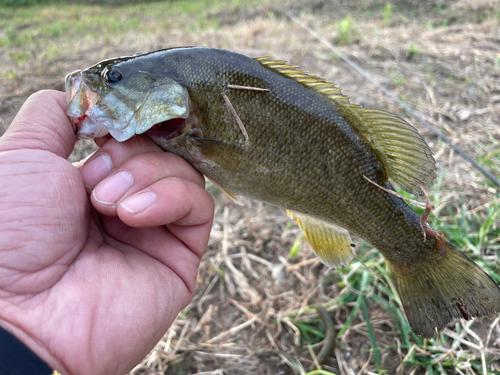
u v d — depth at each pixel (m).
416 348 0.22
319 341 0.24
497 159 0.33
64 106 0.15
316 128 0.16
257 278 0.27
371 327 0.24
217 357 0.23
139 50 0.59
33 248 0.13
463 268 0.18
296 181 0.16
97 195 0.14
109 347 0.13
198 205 0.15
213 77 0.15
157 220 0.14
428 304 0.18
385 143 0.17
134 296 0.14
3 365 0.11
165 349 0.23
